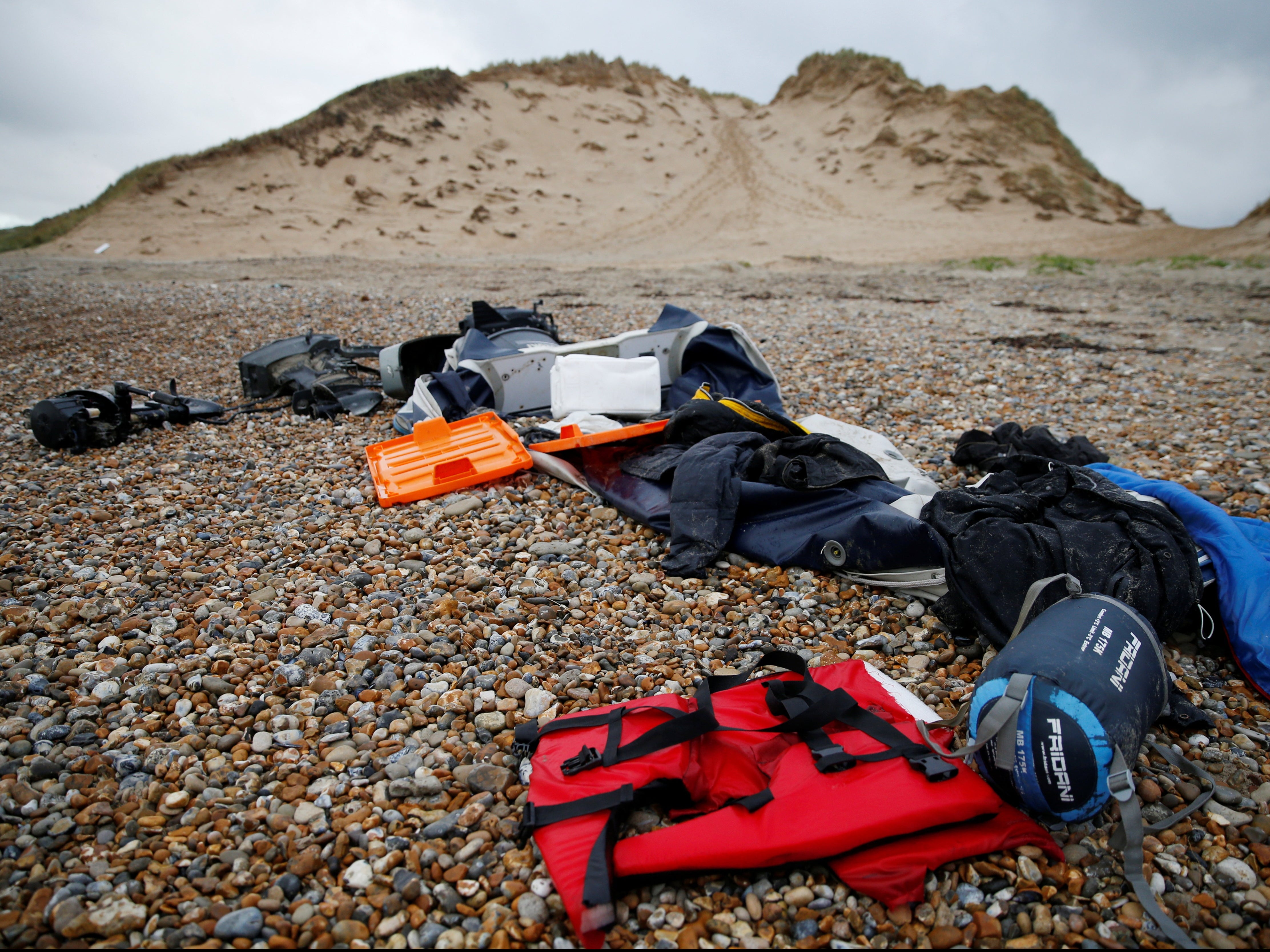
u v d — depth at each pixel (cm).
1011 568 331
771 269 2547
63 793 265
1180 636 354
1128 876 226
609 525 475
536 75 5716
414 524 477
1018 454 472
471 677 328
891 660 339
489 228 3872
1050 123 5116
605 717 276
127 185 4044
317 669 334
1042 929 216
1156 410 730
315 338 825
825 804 232
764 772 255
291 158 4272
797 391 792
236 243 3441
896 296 1617
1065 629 260
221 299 1473
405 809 260
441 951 211
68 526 486
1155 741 289
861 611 375
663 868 223
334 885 232
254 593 394
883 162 4706
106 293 1583
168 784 269
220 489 559
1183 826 251
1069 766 228
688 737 256
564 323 1221
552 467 526
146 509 517
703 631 364
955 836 234
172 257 3175
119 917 218
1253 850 241
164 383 903
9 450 650
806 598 385
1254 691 317
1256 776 273
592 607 387
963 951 212
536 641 354
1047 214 3922
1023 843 237
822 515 416
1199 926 218
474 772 272
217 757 283
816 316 1296
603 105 5519
